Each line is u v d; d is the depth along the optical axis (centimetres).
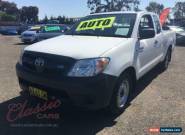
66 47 439
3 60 988
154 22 647
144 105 510
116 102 441
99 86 392
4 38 2562
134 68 491
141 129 416
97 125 432
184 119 451
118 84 432
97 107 403
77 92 387
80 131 413
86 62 395
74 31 578
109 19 565
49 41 504
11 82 653
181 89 612
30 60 441
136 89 609
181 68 838
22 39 1903
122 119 451
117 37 506
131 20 539
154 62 638
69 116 462
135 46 496
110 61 413
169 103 522
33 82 431
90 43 461
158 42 646
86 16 626
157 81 679
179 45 1568
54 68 405
